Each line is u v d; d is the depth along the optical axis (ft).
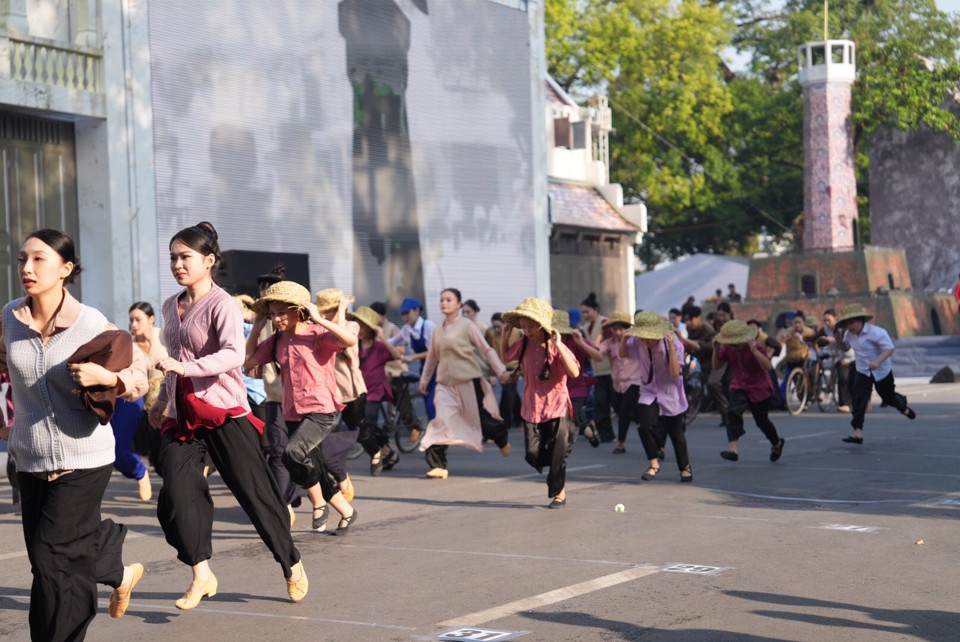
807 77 166.40
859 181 205.87
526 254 92.17
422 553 28.68
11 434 17.65
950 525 31.68
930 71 175.01
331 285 75.61
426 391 45.01
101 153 62.90
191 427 21.30
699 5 173.68
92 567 17.67
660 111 168.25
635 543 29.40
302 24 73.97
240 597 24.08
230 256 60.59
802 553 27.71
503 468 47.75
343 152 76.69
